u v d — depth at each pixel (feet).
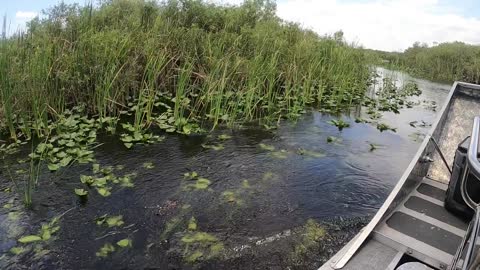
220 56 25.54
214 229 11.46
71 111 20.92
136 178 14.42
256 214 12.39
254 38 29.09
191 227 11.46
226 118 21.57
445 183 11.88
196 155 17.02
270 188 14.23
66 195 12.89
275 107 25.61
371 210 13.10
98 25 25.86
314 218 12.35
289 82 27.73
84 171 14.70
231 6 34.91
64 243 10.44
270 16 39.63
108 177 14.02
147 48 23.66
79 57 21.09
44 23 23.26
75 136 17.49
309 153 18.02
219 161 16.48
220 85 22.77
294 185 14.60
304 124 23.27
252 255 10.37
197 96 24.17
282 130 21.66
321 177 15.43
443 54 65.62
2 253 9.91
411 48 87.45
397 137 21.74
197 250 10.43
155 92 23.95
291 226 11.82
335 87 31.65
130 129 19.13
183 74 21.88
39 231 10.92
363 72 40.11
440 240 8.92
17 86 18.07
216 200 13.12
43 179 13.88
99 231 11.07
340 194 14.10
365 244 8.93
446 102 13.02
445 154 12.69
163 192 13.46
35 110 17.94
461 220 9.77
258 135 20.43
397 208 10.27
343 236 11.46
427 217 9.87
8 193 12.82
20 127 17.80
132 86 23.43
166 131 19.58
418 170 11.50
